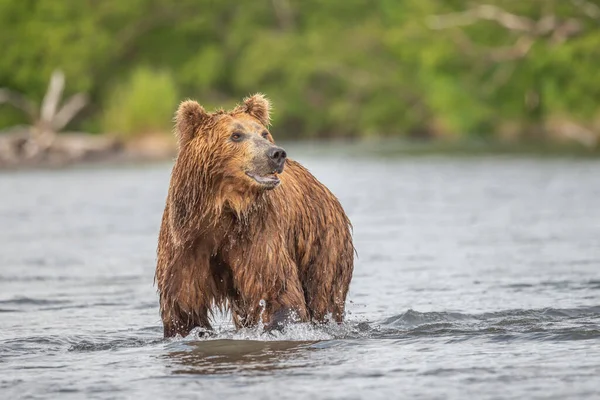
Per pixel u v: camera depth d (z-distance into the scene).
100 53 125.50
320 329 21.52
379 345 19.94
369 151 102.50
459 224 44.38
